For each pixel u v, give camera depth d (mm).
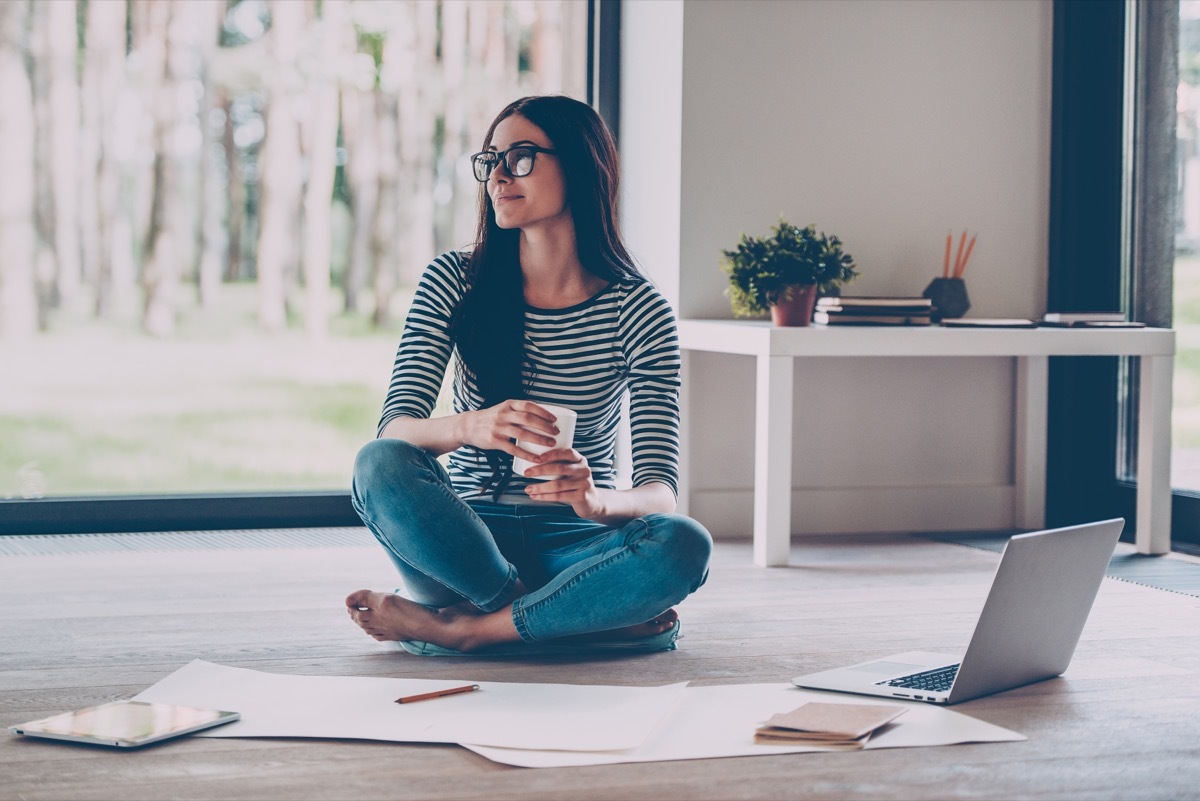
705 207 3215
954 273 3271
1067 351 2945
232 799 1283
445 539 1802
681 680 1773
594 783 1336
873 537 3236
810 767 1394
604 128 1979
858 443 3361
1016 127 3402
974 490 3420
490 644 1885
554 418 1703
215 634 2055
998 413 3453
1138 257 3289
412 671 1808
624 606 1821
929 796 1314
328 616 2201
